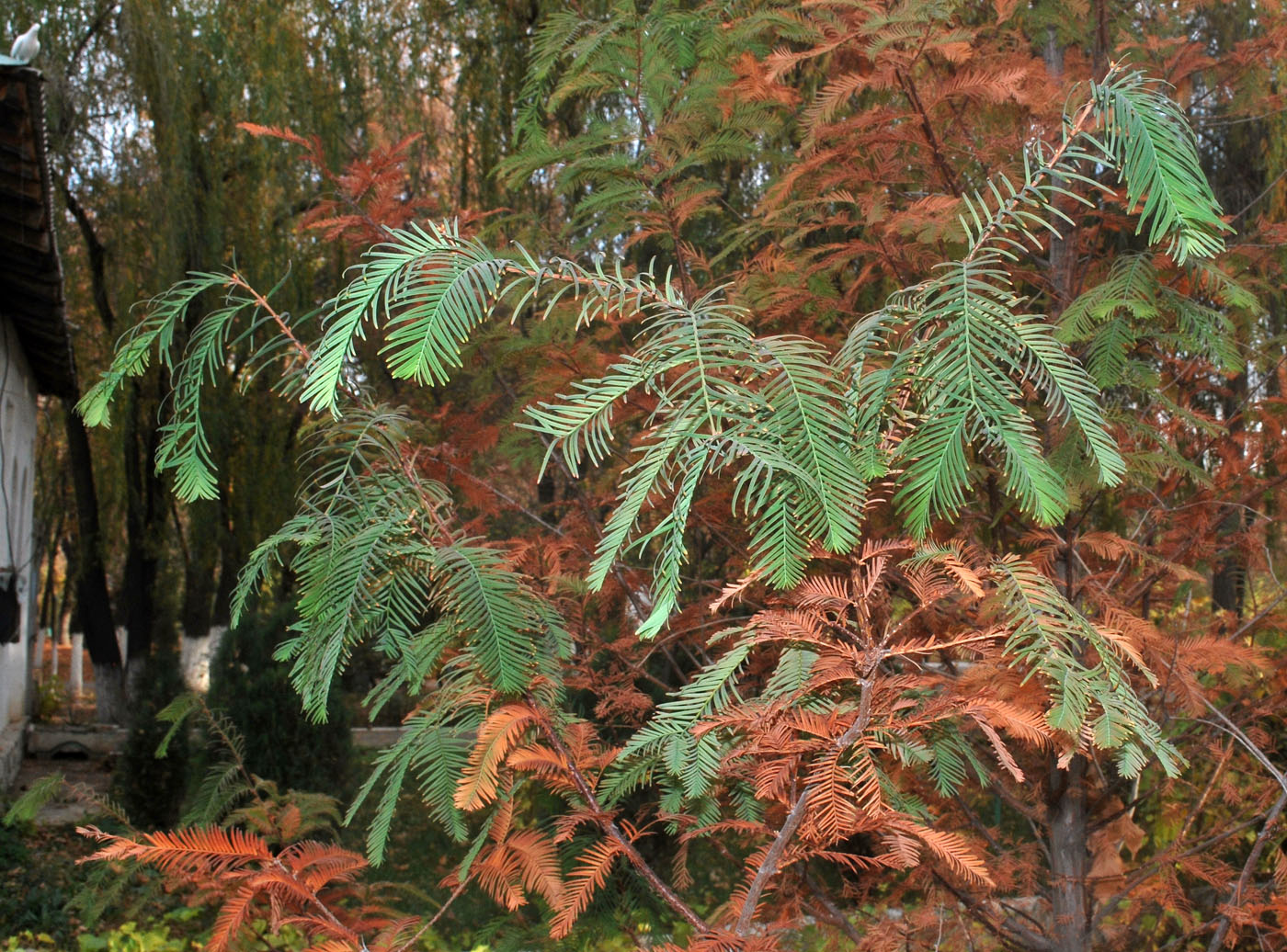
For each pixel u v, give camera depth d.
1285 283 2.98
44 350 9.80
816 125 2.40
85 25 10.10
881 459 1.43
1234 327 2.62
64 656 25.36
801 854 1.67
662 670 4.84
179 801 8.12
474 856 1.80
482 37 8.38
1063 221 2.84
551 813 3.17
